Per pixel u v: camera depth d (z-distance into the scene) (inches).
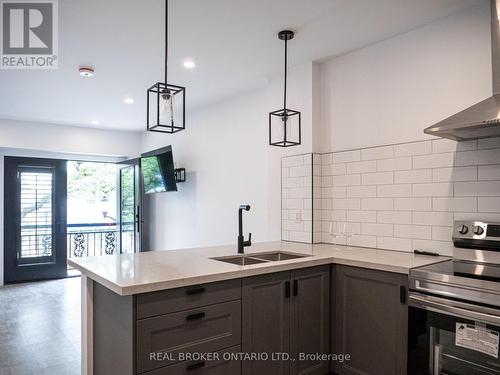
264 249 105.2
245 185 156.3
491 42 77.3
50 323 143.2
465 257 84.3
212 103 175.8
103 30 97.9
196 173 187.9
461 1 85.4
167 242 213.0
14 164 214.7
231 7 86.7
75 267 79.3
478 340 65.0
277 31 99.8
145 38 103.0
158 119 78.2
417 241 97.1
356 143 112.7
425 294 72.9
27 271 217.3
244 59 119.3
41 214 222.8
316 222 120.1
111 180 300.2
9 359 110.6
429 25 96.1
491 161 83.9
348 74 115.4
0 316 151.7
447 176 91.7
